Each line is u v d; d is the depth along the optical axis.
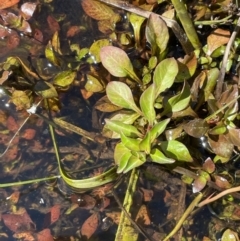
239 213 0.30
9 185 0.31
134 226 0.30
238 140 0.29
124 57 0.31
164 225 0.30
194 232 0.30
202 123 0.29
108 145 0.32
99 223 0.30
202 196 0.30
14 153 0.32
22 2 0.36
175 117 0.31
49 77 0.33
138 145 0.29
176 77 0.31
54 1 0.36
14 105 0.33
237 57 0.33
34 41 0.35
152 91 0.28
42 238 0.30
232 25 0.34
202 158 0.31
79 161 0.32
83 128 0.32
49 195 0.31
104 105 0.32
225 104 0.29
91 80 0.33
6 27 0.35
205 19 0.34
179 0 0.30
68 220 0.30
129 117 0.31
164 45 0.31
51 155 0.32
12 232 0.30
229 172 0.31
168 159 0.28
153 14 0.30
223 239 0.29
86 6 0.35
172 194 0.31
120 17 0.35
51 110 0.33
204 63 0.32
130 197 0.30
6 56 0.35
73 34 0.35
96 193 0.31
